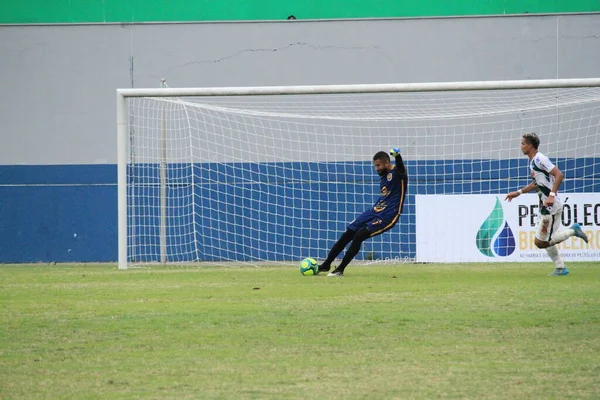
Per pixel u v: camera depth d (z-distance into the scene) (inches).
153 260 2608.3
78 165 2701.8
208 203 2608.3
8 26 2716.5
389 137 2593.5
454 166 2581.2
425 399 698.2
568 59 2657.5
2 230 2699.3
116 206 2696.9
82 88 2709.2
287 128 2628.0
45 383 768.9
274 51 2687.0
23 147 2711.6
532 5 2662.4
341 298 1359.5
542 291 1427.2
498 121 2571.4
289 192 2605.8
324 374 797.9
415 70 2667.3
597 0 2655.0
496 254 2214.6
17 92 2719.0
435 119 2591.0
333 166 2608.3
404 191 1748.3
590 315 1139.3
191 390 738.2
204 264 2450.8
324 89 2108.8
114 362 861.8
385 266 2170.3
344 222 2598.4
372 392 724.0
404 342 960.3
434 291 1449.3
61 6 2716.5
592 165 2554.1
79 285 1651.1
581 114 2564.0
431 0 2667.3
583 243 2172.7
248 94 2132.1
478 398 700.7
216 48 2696.9
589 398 698.8
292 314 1179.3
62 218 2701.8
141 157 2623.0
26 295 1459.2
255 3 2689.5
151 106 2623.0
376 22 2674.7
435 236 2242.9
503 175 2576.3
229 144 2625.5
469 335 1000.9
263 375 796.0
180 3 2699.3
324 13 2682.1
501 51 2664.9
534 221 2196.1
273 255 2603.3
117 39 2711.6
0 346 954.1
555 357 866.8
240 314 1184.8
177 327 1077.8
